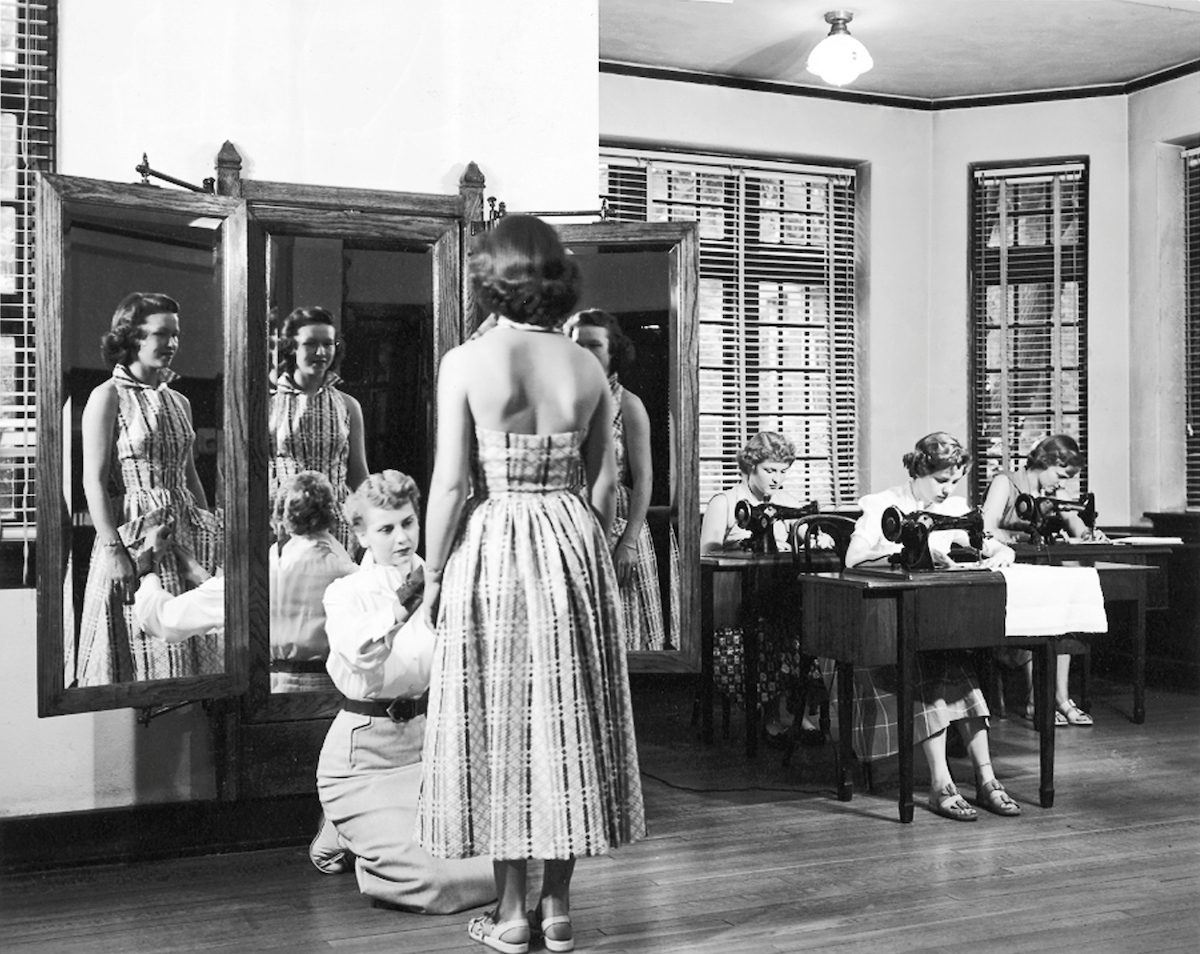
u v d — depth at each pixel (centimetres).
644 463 395
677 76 691
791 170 729
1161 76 688
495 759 266
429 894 308
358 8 388
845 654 404
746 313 722
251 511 361
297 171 383
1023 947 284
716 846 370
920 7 596
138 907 317
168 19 371
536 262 275
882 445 736
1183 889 326
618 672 280
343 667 323
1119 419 713
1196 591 666
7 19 360
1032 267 730
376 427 376
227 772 363
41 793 360
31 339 368
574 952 281
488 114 399
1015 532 609
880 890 326
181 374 345
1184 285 696
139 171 338
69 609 326
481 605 270
